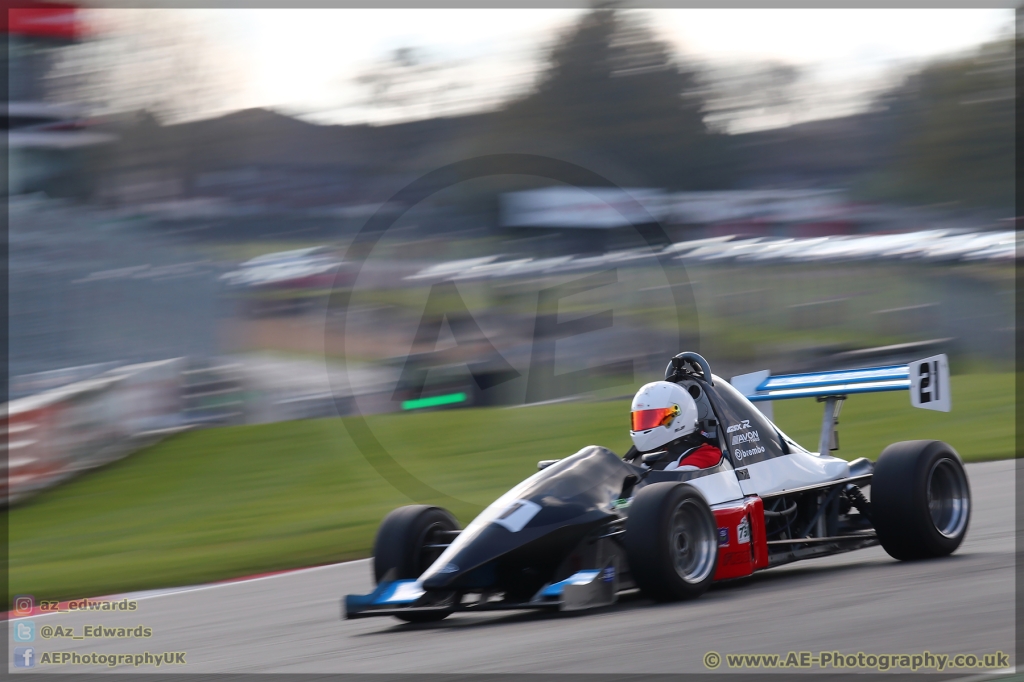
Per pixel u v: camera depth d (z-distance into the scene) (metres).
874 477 19.92
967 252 84.38
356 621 19.58
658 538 16.39
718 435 19.41
